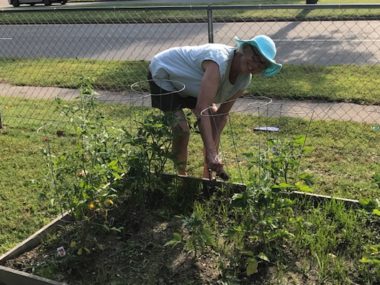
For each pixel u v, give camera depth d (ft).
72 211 11.14
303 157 16.58
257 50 11.13
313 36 35.94
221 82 11.76
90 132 12.14
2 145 18.58
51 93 25.76
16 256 11.02
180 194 12.70
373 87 23.56
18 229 13.03
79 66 31.14
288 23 40.09
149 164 11.93
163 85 12.60
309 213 11.69
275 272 10.14
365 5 15.16
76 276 10.36
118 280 10.18
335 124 19.15
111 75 28.25
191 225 10.39
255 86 24.29
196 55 11.94
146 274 10.31
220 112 13.23
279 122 18.98
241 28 39.04
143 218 12.03
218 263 10.41
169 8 17.56
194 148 17.56
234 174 14.73
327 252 10.52
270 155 10.96
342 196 13.96
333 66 27.81
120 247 11.12
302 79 25.44
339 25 38.81
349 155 16.65
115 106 21.98
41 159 17.17
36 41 42.06
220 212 12.00
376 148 17.04
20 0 79.51
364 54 30.32
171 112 11.96
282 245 10.76
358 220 11.30
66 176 12.91
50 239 11.39
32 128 20.30
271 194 10.29
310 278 9.94
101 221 11.75
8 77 29.40
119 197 12.39
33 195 14.61
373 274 9.82
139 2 72.64
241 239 10.82
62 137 19.02
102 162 11.48
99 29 45.16
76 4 77.20
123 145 11.78
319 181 14.88
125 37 40.45
